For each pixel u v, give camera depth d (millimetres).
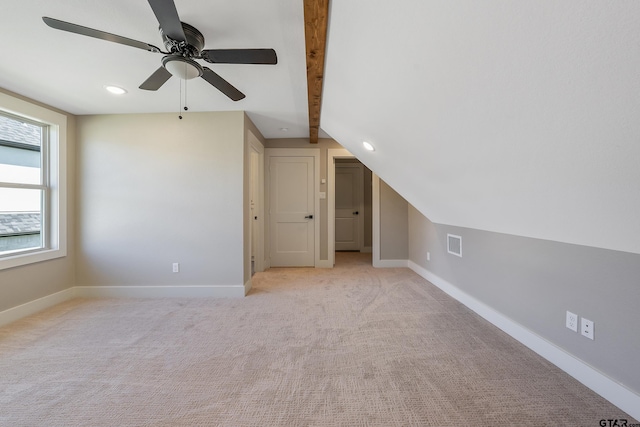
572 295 1580
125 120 3000
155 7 1193
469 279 2648
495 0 816
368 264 4660
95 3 1389
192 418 1297
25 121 2637
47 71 2084
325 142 4391
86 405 1378
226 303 2791
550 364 1692
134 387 1514
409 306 2680
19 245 2588
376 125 2123
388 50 1339
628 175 992
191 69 1604
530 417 1282
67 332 2164
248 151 3207
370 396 1433
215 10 1420
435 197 2545
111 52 1839
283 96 2555
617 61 725
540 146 1163
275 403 1390
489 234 2330
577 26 723
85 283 3031
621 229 1232
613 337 1363
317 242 4414
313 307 2668
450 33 1018
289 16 1476
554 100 941
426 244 3680
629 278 1296
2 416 1306
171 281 3031
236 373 1633
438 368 1664
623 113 821
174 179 3010
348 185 6180
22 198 2619
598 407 1337
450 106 1354
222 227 3021
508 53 921
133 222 3014
